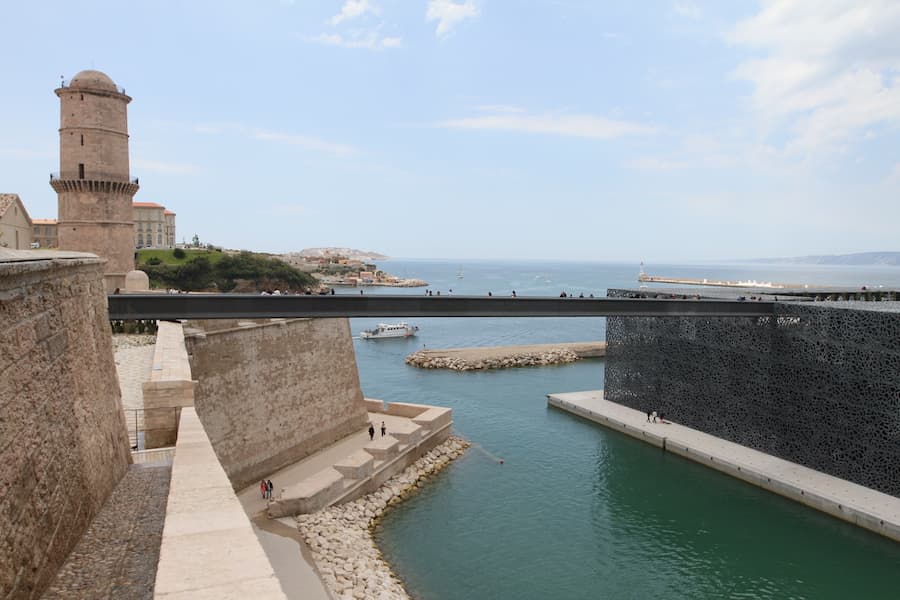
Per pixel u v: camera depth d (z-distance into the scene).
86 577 11.12
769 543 34.72
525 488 42.44
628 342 61.28
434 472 45.31
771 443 46.09
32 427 10.28
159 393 21.80
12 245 63.44
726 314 45.03
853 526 35.94
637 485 42.91
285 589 27.14
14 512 9.12
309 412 45.88
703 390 52.44
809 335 43.16
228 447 37.72
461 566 31.92
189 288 125.81
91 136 47.91
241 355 39.41
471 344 120.62
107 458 16.30
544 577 31.11
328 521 34.19
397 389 74.81
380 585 28.92
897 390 37.41
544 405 66.31
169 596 6.51
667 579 31.22
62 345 12.78
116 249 49.75
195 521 9.14
